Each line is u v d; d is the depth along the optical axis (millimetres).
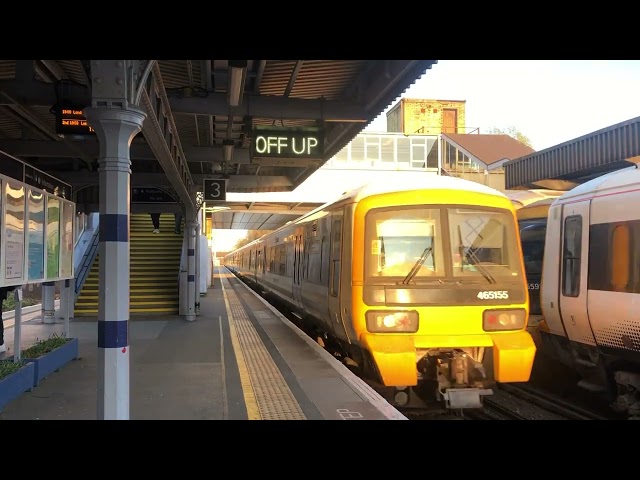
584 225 7000
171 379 6949
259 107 8227
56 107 6832
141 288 15695
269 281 17344
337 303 7062
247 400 5922
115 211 3973
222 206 28297
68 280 8680
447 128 53969
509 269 6641
